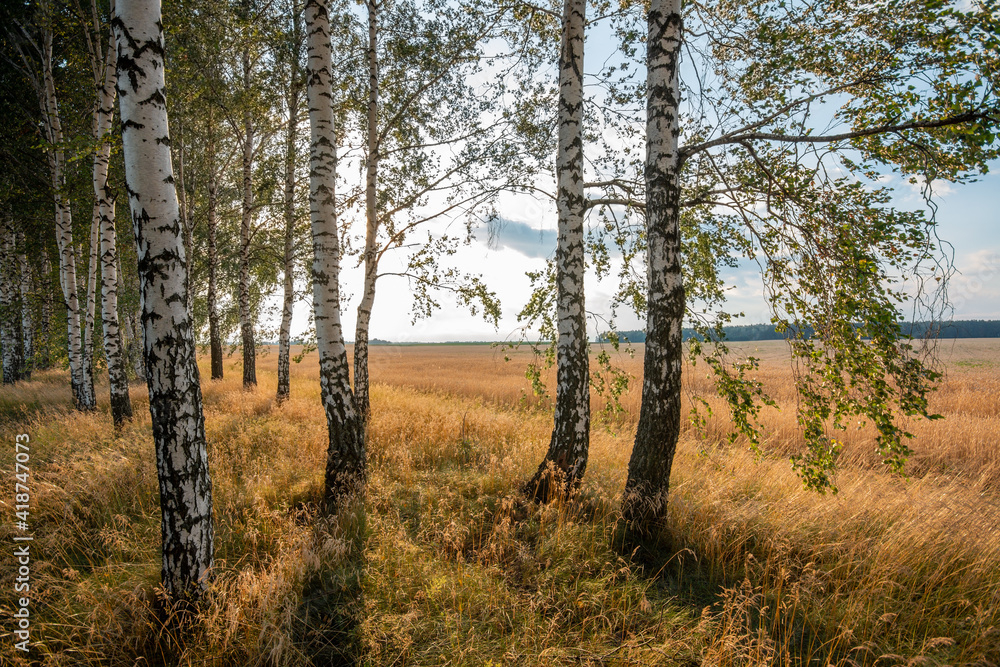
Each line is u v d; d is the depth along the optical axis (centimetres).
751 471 635
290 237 1148
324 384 524
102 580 340
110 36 878
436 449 703
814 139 396
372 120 860
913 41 381
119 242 1341
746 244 495
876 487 555
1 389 1291
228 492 500
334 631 306
